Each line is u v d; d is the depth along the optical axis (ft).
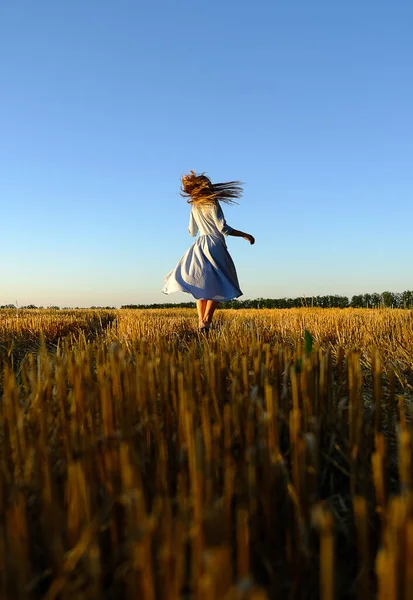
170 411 6.67
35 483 5.07
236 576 4.15
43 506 4.42
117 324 32.53
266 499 4.77
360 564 4.18
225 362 8.86
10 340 23.61
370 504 5.45
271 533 4.69
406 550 3.13
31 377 7.91
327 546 2.92
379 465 4.59
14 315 44.91
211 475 4.96
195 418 5.98
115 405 6.77
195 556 3.34
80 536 4.14
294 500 4.73
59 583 3.65
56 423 6.69
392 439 7.72
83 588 3.79
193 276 22.33
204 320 23.13
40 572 4.40
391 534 3.32
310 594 4.42
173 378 6.95
